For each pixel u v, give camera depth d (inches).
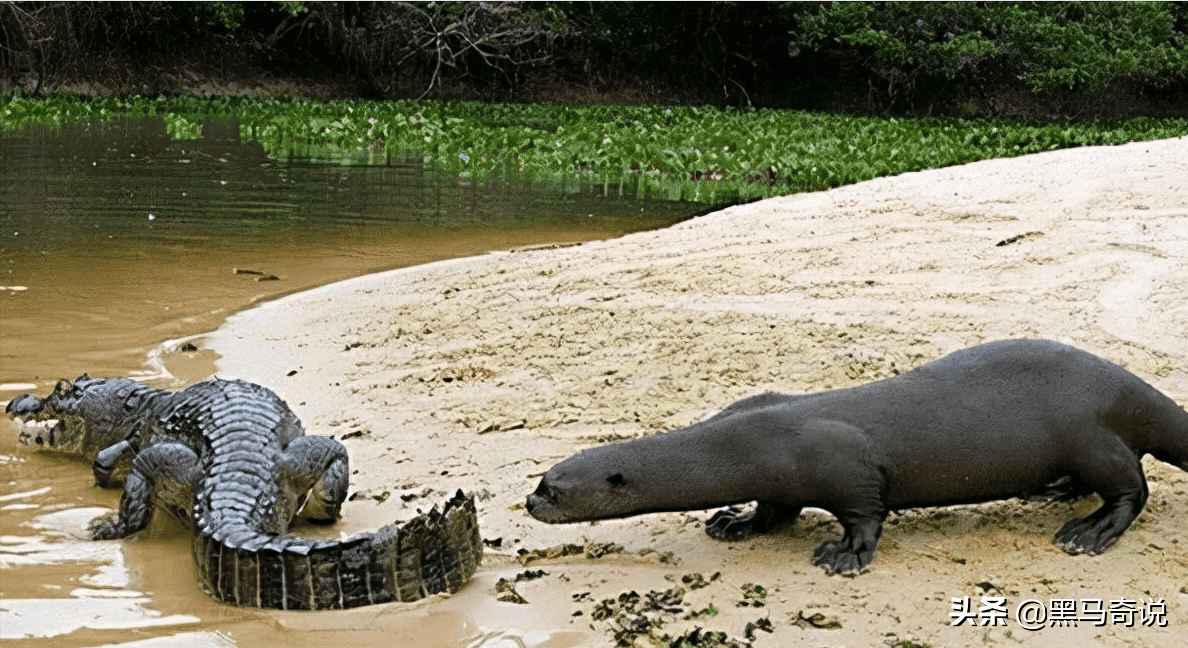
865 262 519.8
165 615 243.8
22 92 1659.7
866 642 227.5
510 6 2039.9
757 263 530.9
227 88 1887.3
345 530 290.2
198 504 270.4
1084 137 1268.5
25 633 232.8
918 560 262.1
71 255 604.4
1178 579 251.0
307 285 553.0
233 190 857.5
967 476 266.7
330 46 1987.0
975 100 2121.1
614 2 2171.5
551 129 1427.2
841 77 2223.2
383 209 793.6
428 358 428.5
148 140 1195.9
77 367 414.3
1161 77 2032.5
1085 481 269.3
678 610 241.1
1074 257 505.0
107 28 1796.3
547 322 461.4
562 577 260.4
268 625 240.1
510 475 320.8
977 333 418.6
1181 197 586.9
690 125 1432.1
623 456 266.4
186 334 463.5
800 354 406.6
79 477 330.0
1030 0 1998.0
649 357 412.5
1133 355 391.2
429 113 1556.3
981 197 633.6
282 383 404.2
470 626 239.3
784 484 262.2
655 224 751.7
